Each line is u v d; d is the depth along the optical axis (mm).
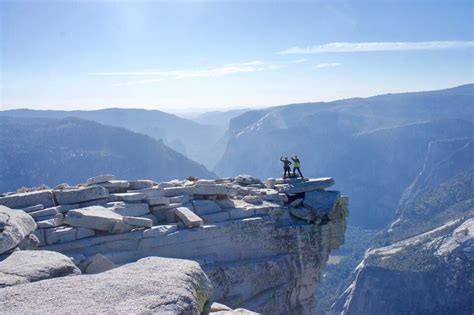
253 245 24484
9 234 14523
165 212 23344
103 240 19781
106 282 8273
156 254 20625
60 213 20391
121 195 22859
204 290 9562
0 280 9352
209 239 22438
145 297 7691
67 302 7383
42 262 10672
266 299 23359
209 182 27094
